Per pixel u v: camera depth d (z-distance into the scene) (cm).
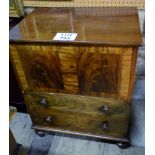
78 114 119
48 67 101
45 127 136
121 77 95
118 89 100
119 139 124
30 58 100
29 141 141
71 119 124
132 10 114
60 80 105
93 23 101
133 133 132
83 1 130
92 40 86
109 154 127
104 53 89
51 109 122
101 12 114
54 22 106
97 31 94
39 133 141
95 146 133
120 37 87
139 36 87
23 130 150
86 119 120
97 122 120
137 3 124
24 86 115
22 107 157
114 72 94
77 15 112
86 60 93
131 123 136
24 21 110
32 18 113
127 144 127
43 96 117
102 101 108
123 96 102
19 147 130
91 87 103
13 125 154
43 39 91
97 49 88
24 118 159
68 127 130
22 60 102
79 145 135
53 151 133
